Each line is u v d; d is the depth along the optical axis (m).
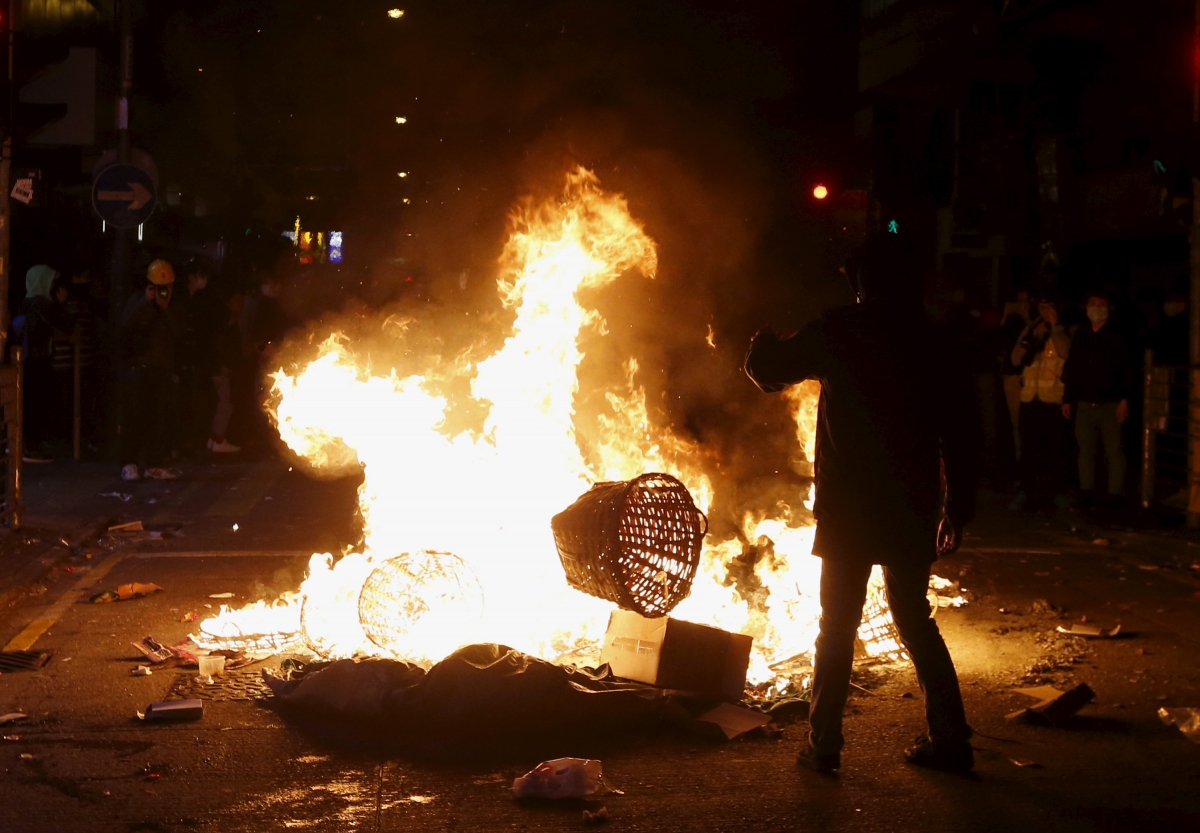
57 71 12.06
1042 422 11.53
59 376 14.98
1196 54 10.27
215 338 14.85
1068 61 16.50
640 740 4.98
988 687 5.82
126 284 14.01
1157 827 4.14
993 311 15.06
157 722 5.16
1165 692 5.73
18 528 9.27
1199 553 9.14
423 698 5.02
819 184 20.64
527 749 4.86
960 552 9.24
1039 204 16.78
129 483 12.41
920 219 19.83
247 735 5.00
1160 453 12.65
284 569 8.32
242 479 12.95
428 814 4.23
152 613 7.10
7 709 5.32
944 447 4.64
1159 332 12.52
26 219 17.25
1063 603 7.59
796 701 5.37
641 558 5.21
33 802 4.30
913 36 21.17
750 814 4.24
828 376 4.66
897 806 4.31
